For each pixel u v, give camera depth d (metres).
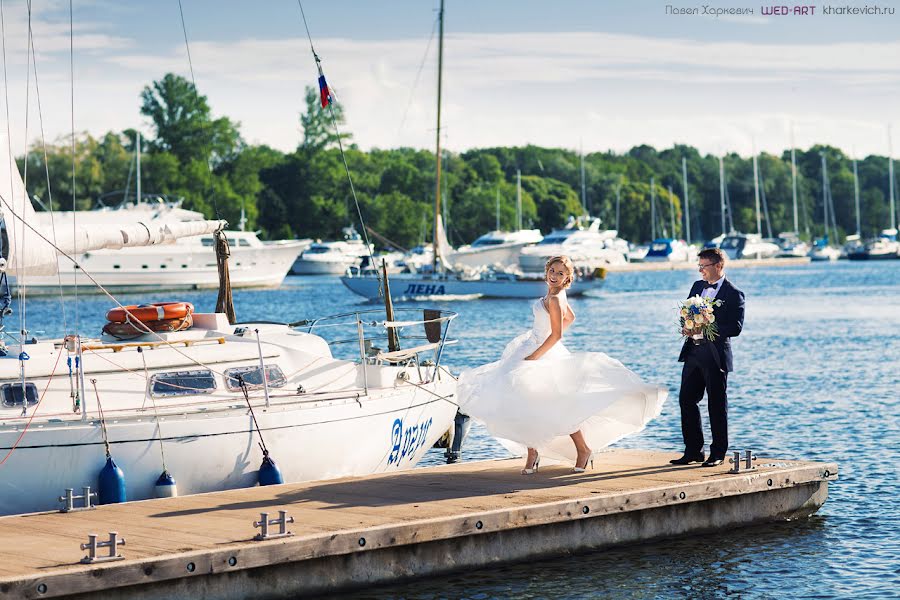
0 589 7.34
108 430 10.15
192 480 10.55
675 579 9.42
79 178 97.94
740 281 76.69
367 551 8.88
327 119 117.75
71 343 10.51
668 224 140.62
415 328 35.56
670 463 11.37
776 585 9.34
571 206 130.88
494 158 134.50
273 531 8.66
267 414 10.85
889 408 18.78
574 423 10.20
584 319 43.06
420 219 113.12
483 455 15.73
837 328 36.78
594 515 9.79
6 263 10.68
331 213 114.44
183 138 110.25
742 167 162.12
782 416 18.11
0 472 9.85
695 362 11.05
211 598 8.17
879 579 9.50
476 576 9.35
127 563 7.78
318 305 52.59
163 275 59.59
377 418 11.80
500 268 61.00
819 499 11.34
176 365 11.13
